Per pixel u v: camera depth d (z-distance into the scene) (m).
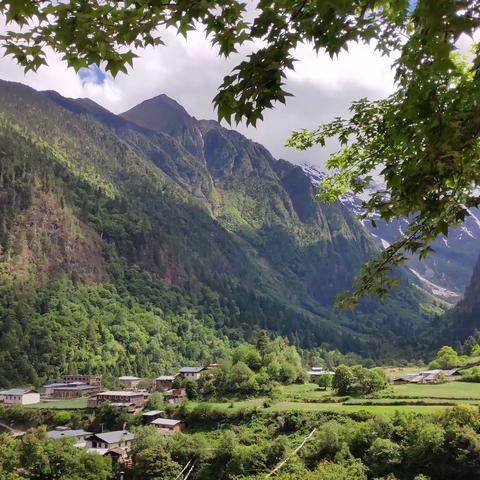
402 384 110.00
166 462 65.69
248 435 77.25
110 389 139.12
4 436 71.62
